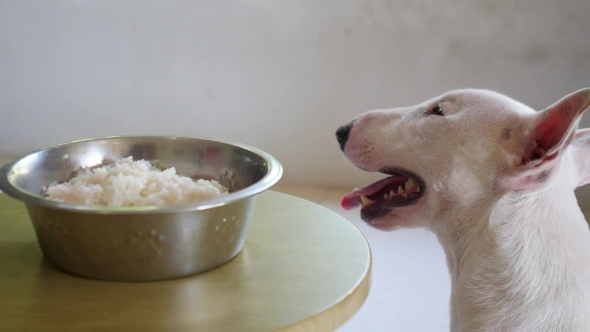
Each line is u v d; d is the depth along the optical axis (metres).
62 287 0.70
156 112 1.75
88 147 0.82
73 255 0.70
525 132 0.77
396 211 0.87
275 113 1.66
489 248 0.78
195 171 0.85
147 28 1.68
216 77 1.67
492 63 1.50
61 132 1.83
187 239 0.70
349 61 1.57
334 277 0.72
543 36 1.46
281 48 1.61
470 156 0.80
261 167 0.79
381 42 1.54
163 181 0.77
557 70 1.47
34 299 0.68
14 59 1.78
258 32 1.61
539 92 1.49
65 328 0.64
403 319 1.12
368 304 1.16
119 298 0.68
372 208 0.88
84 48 1.74
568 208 0.78
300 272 0.73
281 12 1.58
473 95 0.82
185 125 1.74
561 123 0.74
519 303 0.76
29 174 0.77
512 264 0.76
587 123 1.45
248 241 0.79
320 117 1.63
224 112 1.70
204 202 0.68
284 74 1.62
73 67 1.76
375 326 1.10
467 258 0.80
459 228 0.81
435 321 1.12
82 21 1.72
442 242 0.84
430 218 0.84
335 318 0.67
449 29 1.50
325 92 1.61
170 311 0.66
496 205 0.78
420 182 0.84
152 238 0.69
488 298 0.77
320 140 1.65
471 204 0.80
